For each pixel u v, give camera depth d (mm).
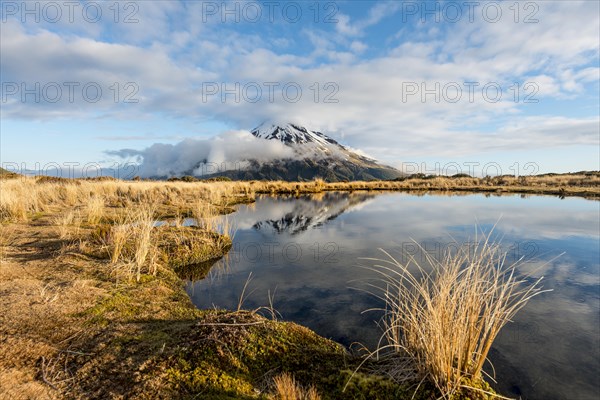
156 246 6688
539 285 5324
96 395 2354
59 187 16688
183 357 2791
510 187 29344
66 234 7180
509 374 3119
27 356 2766
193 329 3223
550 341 3678
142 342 3070
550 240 8422
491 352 3480
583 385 2969
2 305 3631
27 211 10266
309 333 3525
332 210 15227
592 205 16266
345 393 2570
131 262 5676
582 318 4195
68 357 2787
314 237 9141
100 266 5324
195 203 15039
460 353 2561
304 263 6691
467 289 2838
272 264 6656
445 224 10992
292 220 12211
